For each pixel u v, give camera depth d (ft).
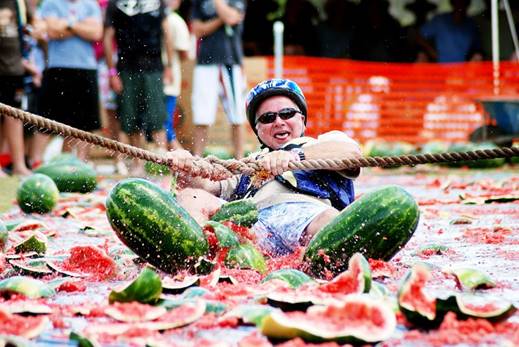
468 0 88.99
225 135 78.43
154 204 21.35
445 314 16.40
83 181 49.14
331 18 89.66
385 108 87.51
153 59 63.67
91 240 31.55
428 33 89.51
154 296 17.42
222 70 66.80
